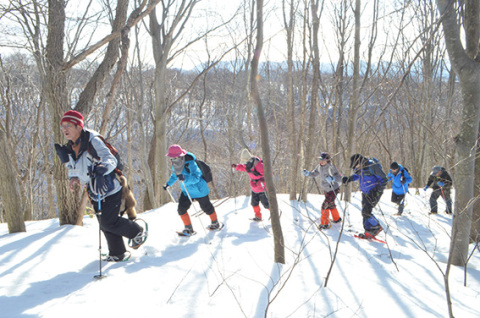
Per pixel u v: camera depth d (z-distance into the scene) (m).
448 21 4.11
